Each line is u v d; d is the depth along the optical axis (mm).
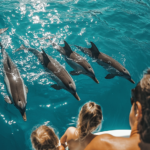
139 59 7707
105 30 9203
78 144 2328
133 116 1399
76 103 5961
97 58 7539
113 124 5379
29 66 7012
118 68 7020
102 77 7008
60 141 3018
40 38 8328
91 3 11266
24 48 7695
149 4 11883
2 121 5219
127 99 6148
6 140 4797
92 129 2078
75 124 5340
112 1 11742
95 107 2113
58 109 5734
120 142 1410
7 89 5574
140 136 1284
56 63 6973
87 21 9672
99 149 1478
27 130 5070
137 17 10375
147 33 9219
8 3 10320
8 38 8141
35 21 9281
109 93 6328
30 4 10445
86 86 6590
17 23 9008
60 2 10977
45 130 2484
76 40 8531
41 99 5984
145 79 1259
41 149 2377
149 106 1194
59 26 9172
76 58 7262
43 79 6598
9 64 6223
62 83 6332
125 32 9211
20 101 5105
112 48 8195
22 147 4684
